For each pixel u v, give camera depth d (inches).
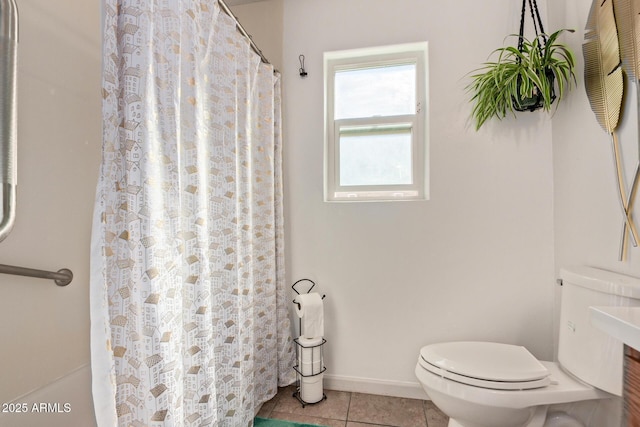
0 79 16.1
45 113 34.8
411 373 66.4
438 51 64.9
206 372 41.3
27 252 33.0
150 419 33.1
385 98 71.8
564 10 54.4
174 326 36.0
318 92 70.7
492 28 62.9
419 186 69.2
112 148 32.2
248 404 55.1
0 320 30.6
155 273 33.6
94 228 31.3
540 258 60.8
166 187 36.0
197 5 41.9
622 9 38.5
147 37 33.3
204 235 42.0
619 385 38.9
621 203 40.3
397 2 67.1
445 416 60.0
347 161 73.2
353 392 68.5
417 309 66.0
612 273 42.6
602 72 43.4
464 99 63.7
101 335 31.5
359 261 68.6
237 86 54.3
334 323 69.7
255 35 73.0
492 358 47.1
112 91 32.0
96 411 31.2
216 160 48.3
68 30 37.2
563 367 47.1
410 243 66.2
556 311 58.9
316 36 70.8
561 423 44.8
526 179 61.3
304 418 59.6
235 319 50.6
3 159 16.0
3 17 16.3
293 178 71.6
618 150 40.7
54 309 35.5
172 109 36.4
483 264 63.1
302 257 71.2
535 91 52.4
